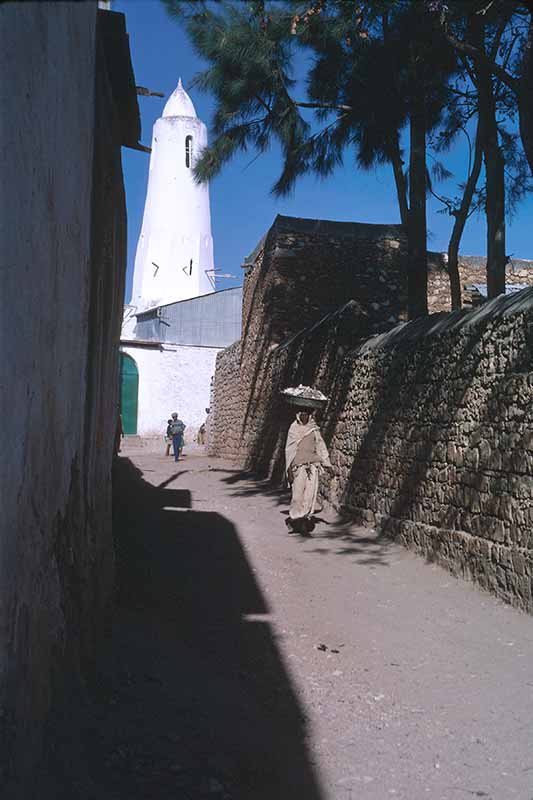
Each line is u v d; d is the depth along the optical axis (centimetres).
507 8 817
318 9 892
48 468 261
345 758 332
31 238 214
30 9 195
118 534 792
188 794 269
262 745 333
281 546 841
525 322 607
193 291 4312
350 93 1161
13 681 210
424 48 1035
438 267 1842
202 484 1548
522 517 579
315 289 1788
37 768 229
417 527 790
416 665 456
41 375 238
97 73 343
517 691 410
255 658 460
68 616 312
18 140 193
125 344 3225
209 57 1088
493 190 1059
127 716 318
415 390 838
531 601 552
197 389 3322
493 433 640
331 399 1199
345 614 569
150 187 4391
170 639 463
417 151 1216
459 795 299
